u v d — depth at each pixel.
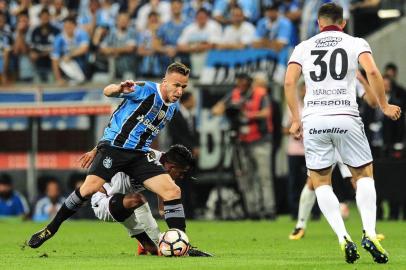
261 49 67.69
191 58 69.44
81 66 73.44
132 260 30.25
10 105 68.69
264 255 33.62
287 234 48.59
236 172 64.69
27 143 69.00
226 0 73.06
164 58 70.44
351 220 64.50
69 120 67.94
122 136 31.06
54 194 67.69
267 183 64.50
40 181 68.88
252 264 28.22
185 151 32.75
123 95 30.86
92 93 69.38
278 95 67.12
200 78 69.00
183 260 29.91
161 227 56.62
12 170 69.44
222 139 65.88
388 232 49.34
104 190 32.88
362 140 29.47
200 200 66.56
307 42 30.19
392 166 60.75
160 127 31.59
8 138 69.44
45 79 74.25
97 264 28.73
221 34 70.88
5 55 74.88
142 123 31.16
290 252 35.62
